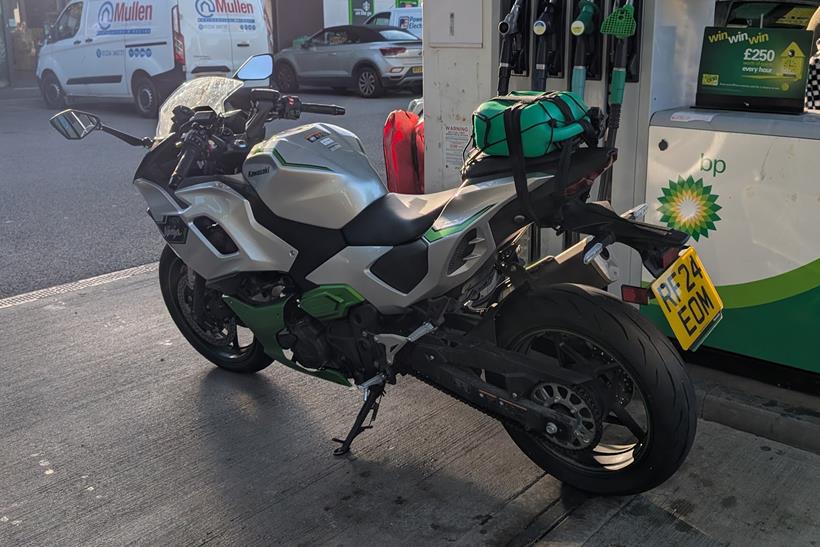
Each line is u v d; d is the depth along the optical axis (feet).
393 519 10.19
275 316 11.55
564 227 9.39
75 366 14.76
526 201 9.23
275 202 11.07
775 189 11.59
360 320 10.77
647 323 9.45
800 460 10.94
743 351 12.40
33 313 17.29
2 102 54.70
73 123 12.46
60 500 10.84
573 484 10.31
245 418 12.79
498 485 10.76
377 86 51.75
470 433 12.07
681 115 12.29
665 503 10.17
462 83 14.62
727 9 13.99
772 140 11.48
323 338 11.26
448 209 9.96
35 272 19.93
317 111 12.41
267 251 11.33
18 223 24.29
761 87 12.15
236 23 46.24
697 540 9.50
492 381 10.62
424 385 13.56
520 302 9.99
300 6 70.85
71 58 49.24
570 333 9.62
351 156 11.00
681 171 12.42
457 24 14.34
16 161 33.53
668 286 9.27
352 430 11.24
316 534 9.99
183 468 11.48
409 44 51.72
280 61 56.65
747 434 11.62
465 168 9.87
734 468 10.82
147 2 44.55
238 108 12.36
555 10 13.01
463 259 10.05
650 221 12.93
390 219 10.46
